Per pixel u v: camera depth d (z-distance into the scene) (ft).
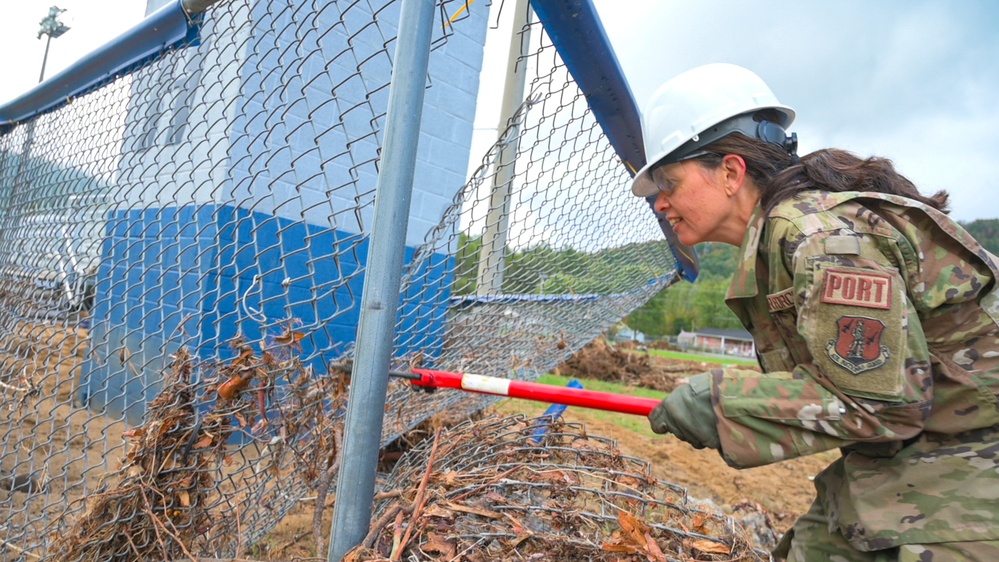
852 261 4.21
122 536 6.03
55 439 11.80
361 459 4.61
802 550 5.74
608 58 6.01
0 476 9.87
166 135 9.43
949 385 4.44
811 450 4.31
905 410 4.09
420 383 6.51
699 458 19.76
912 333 4.10
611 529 5.65
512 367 12.67
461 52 17.99
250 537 7.76
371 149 12.81
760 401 4.39
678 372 63.72
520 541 5.04
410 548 4.90
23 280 10.14
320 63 11.43
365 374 4.60
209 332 10.07
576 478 6.12
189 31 6.63
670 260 15.65
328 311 11.69
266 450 6.60
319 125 11.80
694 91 5.33
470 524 5.27
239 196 10.33
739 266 5.00
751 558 5.29
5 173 11.76
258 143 10.64
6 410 9.09
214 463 6.43
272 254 10.85
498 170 7.66
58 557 6.16
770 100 5.37
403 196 4.62
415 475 6.86
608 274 12.77
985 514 4.19
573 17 5.56
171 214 10.85
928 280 4.34
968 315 4.43
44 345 8.91
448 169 17.95
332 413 6.72
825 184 4.75
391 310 4.65
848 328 4.13
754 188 5.16
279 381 6.54
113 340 11.79
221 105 10.02
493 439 7.10
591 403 5.88
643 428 22.93
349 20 11.43
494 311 10.48
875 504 4.59
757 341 5.26
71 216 8.90
